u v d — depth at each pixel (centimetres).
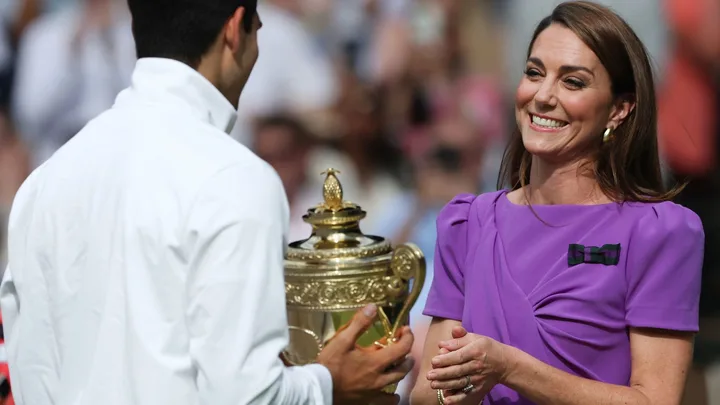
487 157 2688
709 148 2517
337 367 1029
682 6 2550
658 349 1020
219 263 909
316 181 2628
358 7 2930
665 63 2552
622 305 1030
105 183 962
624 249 1031
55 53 2931
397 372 1055
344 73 2862
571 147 1048
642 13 2561
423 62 2841
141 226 928
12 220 1020
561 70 1038
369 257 1111
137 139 967
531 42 1077
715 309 2259
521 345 1033
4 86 2964
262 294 912
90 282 952
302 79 2847
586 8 1052
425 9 2869
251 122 2802
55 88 2920
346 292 1098
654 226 1028
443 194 2581
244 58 1021
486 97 2766
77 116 2933
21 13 3069
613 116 1059
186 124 971
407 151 2717
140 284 924
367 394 1048
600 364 1028
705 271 2314
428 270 2395
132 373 918
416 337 1984
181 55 997
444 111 2753
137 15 1008
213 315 902
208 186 925
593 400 992
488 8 2852
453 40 2853
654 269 1024
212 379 898
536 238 1063
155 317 920
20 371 997
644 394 1002
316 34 2912
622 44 1040
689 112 2527
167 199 930
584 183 1068
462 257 1112
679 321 1016
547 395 993
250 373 900
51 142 2934
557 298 1033
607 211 1052
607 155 1066
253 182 935
